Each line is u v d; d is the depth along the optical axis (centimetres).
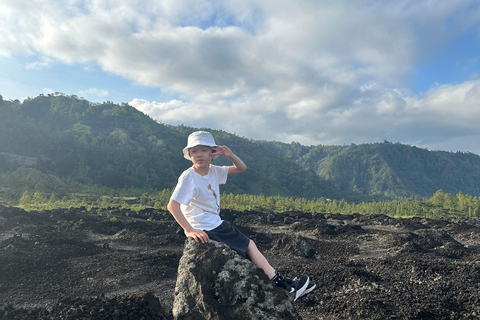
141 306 675
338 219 3834
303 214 4119
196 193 315
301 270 1239
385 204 7181
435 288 959
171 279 1346
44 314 638
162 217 3198
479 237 2289
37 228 2209
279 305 295
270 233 2456
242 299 293
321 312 914
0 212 2448
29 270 1335
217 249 313
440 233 2131
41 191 7344
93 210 3722
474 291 917
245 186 18475
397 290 962
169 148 19625
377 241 2119
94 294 1159
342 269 1175
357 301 905
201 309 291
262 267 326
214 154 320
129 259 1530
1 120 14450
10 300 1090
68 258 1527
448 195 7144
